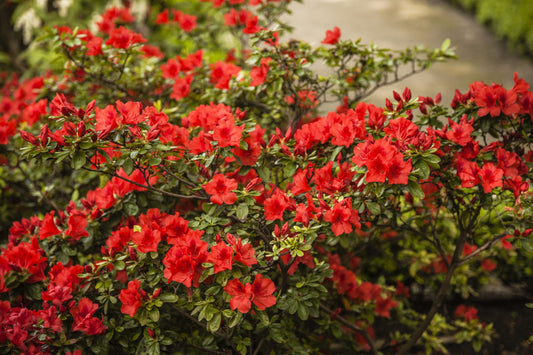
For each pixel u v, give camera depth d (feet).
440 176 6.32
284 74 7.07
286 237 5.87
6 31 13.89
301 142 6.16
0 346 5.95
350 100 7.82
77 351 6.02
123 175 6.45
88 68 7.59
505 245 7.20
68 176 8.05
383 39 23.52
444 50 7.52
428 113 6.51
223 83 7.33
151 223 6.14
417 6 30.50
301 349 6.60
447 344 8.23
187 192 6.67
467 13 28.76
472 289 8.58
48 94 7.89
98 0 13.00
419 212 7.05
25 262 6.26
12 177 7.75
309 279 6.12
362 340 7.59
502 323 8.26
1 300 6.38
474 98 6.37
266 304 5.80
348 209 5.82
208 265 5.72
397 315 7.99
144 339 6.11
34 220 6.70
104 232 6.53
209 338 6.44
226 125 5.98
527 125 6.39
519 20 21.48
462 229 6.73
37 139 5.82
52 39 7.14
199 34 9.48
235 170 6.63
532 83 18.24
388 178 5.76
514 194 6.22
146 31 13.44
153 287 6.13
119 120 5.93
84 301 6.09
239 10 8.71
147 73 7.93
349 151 6.30
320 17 27.40
